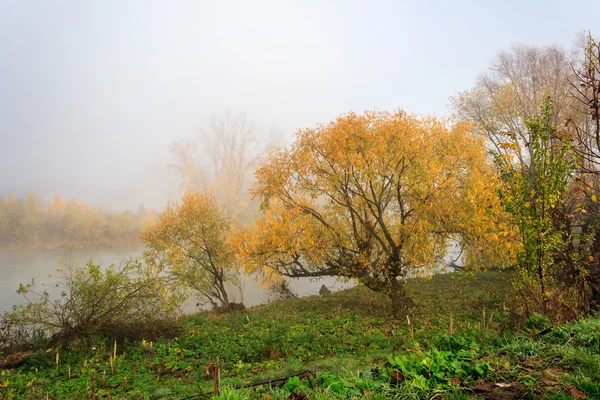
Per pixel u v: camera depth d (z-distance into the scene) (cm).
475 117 2386
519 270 981
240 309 2434
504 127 2245
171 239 2533
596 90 870
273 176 1933
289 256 2027
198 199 2627
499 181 989
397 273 1814
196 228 2564
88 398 857
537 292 900
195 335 1474
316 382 553
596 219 1147
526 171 991
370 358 993
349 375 586
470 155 1794
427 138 1767
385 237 1933
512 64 2422
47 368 1141
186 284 1772
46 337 1423
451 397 438
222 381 887
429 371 510
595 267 1124
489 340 747
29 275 3456
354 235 1969
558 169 865
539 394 441
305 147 1908
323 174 1889
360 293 2430
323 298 2428
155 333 1462
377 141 1717
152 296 1473
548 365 527
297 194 2064
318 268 2061
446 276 2845
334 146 1770
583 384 434
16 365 1174
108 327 1411
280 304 2369
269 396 507
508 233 1030
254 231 2058
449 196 1644
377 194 1988
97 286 1409
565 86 2000
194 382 941
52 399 877
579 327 655
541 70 2323
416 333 1267
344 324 1563
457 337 737
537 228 881
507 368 521
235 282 2655
